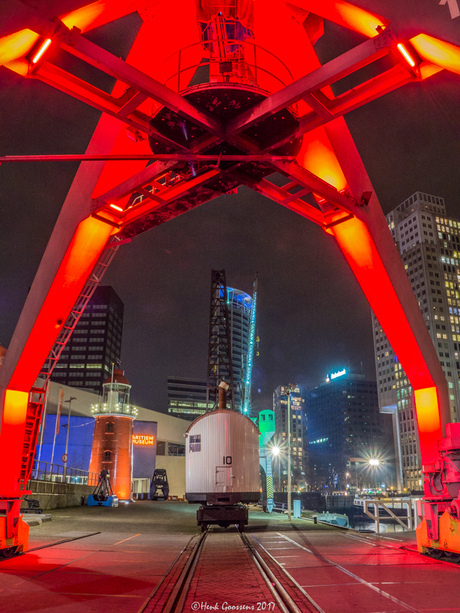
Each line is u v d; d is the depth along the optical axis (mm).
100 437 65062
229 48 14484
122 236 17062
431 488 14508
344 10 10234
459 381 152750
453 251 168500
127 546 16922
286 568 11898
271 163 12938
